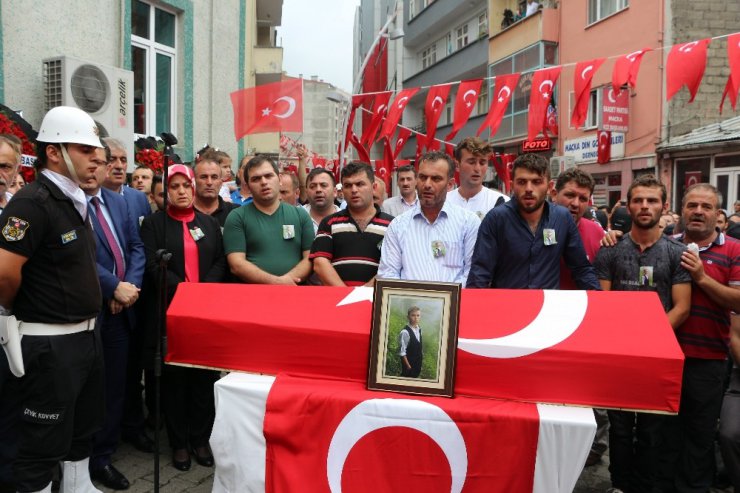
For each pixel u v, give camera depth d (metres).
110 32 6.84
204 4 8.38
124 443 4.02
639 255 3.30
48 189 2.69
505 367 2.50
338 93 10.70
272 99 7.12
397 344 2.58
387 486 2.45
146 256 3.69
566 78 16.67
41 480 2.74
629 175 14.55
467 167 4.12
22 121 4.99
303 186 6.95
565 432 2.31
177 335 2.88
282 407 2.53
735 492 3.12
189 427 3.75
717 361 3.22
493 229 3.09
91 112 6.07
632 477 3.31
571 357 2.43
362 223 3.68
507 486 2.35
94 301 2.87
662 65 13.52
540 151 17.50
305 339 2.71
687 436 3.33
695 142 12.65
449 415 2.39
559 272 3.12
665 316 2.53
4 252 2.55
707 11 13.38
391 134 7.43
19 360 2.65
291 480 2.51
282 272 3.79
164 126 8.00
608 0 15.11
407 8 28.92
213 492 2.69
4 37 5.66
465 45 22.80
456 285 2.62
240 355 2.80
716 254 3.29
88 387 2.98
